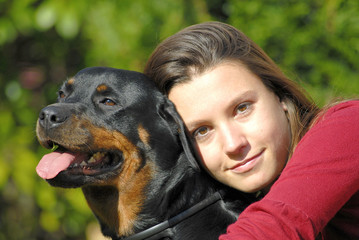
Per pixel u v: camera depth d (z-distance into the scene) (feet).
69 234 33.04
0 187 27.66
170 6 27.27
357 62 27.17
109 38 27.20
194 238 15.85
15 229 33.60
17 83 30.73
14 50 32.12
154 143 16.58
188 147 15.43
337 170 12.70
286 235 12.14
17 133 28.94
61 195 29.96
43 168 15.84
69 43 31.63
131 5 27.30
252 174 14.97
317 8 27.73
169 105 16.06
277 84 15.81
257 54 16.49
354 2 26.94
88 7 27.09
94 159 16.72
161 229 16.28
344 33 26.99
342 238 14.37
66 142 15.89
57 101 17.98
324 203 12.52
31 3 28.63
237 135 14.71
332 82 26.35
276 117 15.15
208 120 15.02
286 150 15.34
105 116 16.40
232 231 12.76
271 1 27.55
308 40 26.99
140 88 16.61
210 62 15.19
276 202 12.42
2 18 27.84
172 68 15.75
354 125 13.17
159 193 16.58
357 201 13.93
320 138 13.24
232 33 16.49
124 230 16.80
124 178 16.58
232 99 14.76
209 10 29.17
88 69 17.49
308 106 16.62
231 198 16.62
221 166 15.31
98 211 17.25
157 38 26.40
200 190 16.38
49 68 32.55
